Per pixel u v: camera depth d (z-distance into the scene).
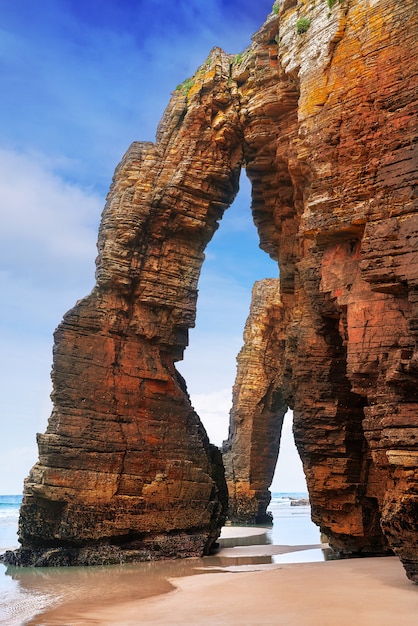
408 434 17.53
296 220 31.86
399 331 19.53
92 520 30.78
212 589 20.72
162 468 33.19
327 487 27.05
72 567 29.09
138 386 34.00
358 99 21.64
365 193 20.73
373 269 18.66
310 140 23.48
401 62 20.20
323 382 27.16
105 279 34.09
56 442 31.03
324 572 22.00
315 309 26.97
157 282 35.31
